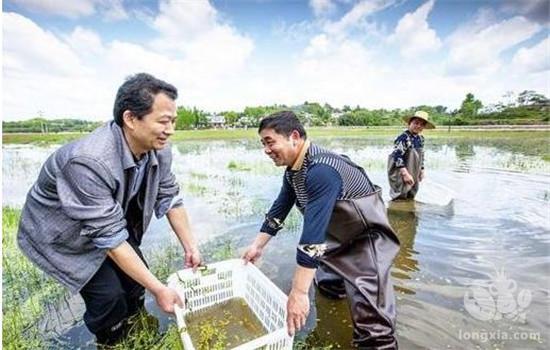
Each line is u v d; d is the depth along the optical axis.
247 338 2.15
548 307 2.49
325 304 2.58
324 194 1.82
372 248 2.21
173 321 2.35
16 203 5.23
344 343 2.16
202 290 2.43
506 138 13.94
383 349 2.03
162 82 1.75
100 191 1.75
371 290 2.12
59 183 1.76
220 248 3.53
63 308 2.53
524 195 5.41
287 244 3.65
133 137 1.82
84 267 1.98
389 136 16.20
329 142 13.50
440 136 14.95
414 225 4.16
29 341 2.10
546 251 3.41
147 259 3.29
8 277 2.88
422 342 2.13
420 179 5.33
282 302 2.01
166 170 2.34
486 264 3.14
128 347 2.06
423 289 2.73
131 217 2.29
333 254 2.29
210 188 6.37
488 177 6.74
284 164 2.06
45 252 1.99
